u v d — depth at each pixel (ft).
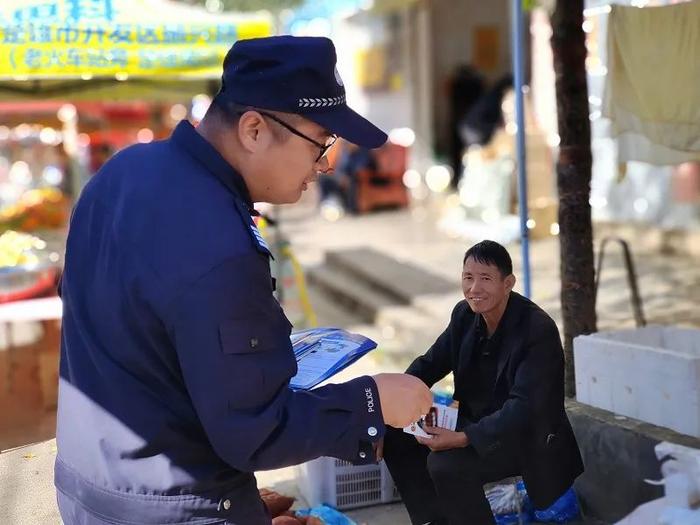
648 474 9.59
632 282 17.89
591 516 10.57
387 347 21.74
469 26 47.75
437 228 38.63
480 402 9.81
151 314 5.75
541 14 33.47
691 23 12.21
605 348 10.66
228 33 18.20
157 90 24.52
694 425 9.42
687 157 13.99
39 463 11.37
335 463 11.57
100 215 6.23
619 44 13.32
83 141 41.63
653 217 29.12
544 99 33.73
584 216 13.38
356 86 53.57
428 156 46.98
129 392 5.95
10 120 31.19
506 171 32.94
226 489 6.25
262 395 5.77
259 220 20.57
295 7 51.98
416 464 10.04
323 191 47.73
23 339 24.11
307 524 10.31
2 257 19.63
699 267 25.84
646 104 13.08
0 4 16.16
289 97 5.96
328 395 6.08
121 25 17.07
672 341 11.60
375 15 49.42
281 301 21.25
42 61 16.26
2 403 18.54
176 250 5.71
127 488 6.02
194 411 6.01
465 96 46.96
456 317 9.98
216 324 5.58
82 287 6.19
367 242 36.40
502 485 11.32
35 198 28.02
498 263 9.11
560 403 9.38
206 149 6.17
